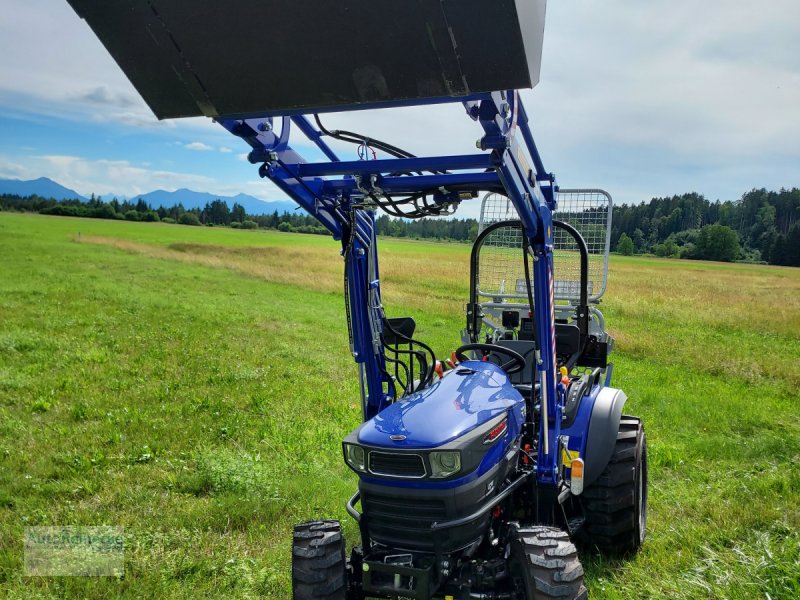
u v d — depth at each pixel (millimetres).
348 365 10930
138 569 4234
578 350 4637
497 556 3338
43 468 5977
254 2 2264
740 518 4777
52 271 27594
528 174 3293
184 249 47125
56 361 10562
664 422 7609
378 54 2305
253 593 4004
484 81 2279
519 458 3832
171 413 7871
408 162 3049
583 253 4781
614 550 4414
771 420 7734
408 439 3105
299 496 5391
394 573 3078
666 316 18250
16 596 3873
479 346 4184
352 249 3951
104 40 2482
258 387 9211
